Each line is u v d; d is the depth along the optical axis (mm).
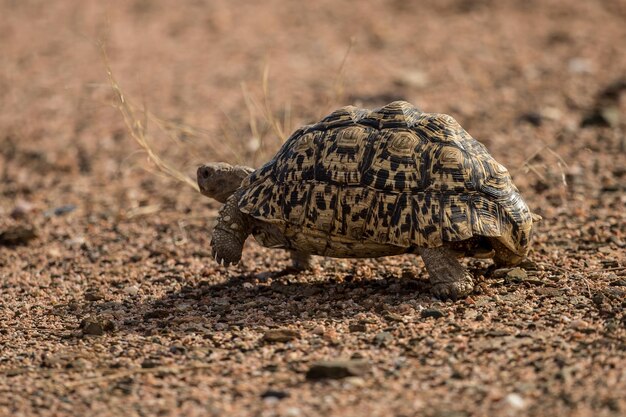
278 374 12094
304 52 39469
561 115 29125
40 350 13641
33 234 20766
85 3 50719
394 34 41688
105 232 21266
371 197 14422
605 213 19828
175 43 42125
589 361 11828
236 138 28016
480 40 40031
